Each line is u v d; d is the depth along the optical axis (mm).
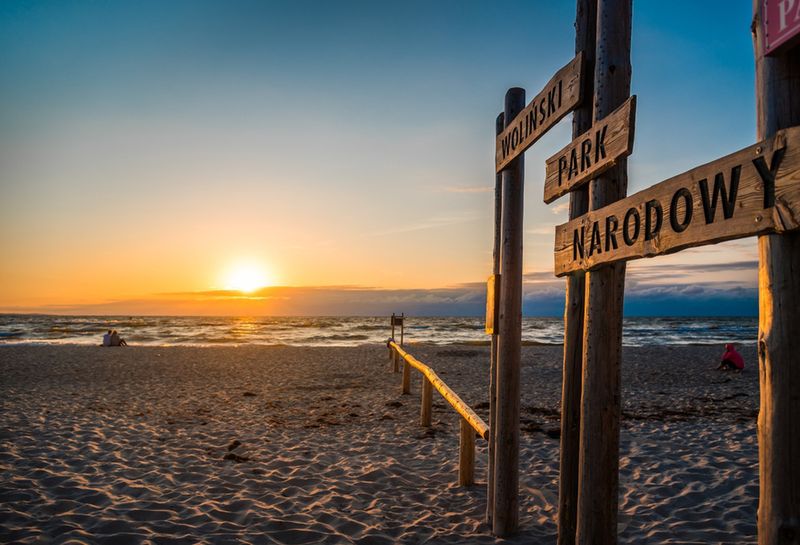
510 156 4000
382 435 7691
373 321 99062
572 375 3084
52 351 22375
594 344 2646
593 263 2668
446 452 6781
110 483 5348
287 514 4633
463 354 21656
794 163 1511
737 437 7316
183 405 10062
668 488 5324
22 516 4395
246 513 4621
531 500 5105
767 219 1601
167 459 6305
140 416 8906
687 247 2004
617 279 2652
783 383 1560
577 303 3086
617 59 2666
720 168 1812
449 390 6293
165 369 16047
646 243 2229
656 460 6238
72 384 12789
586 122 2932
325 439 7449
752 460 6180
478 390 12156
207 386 12625
